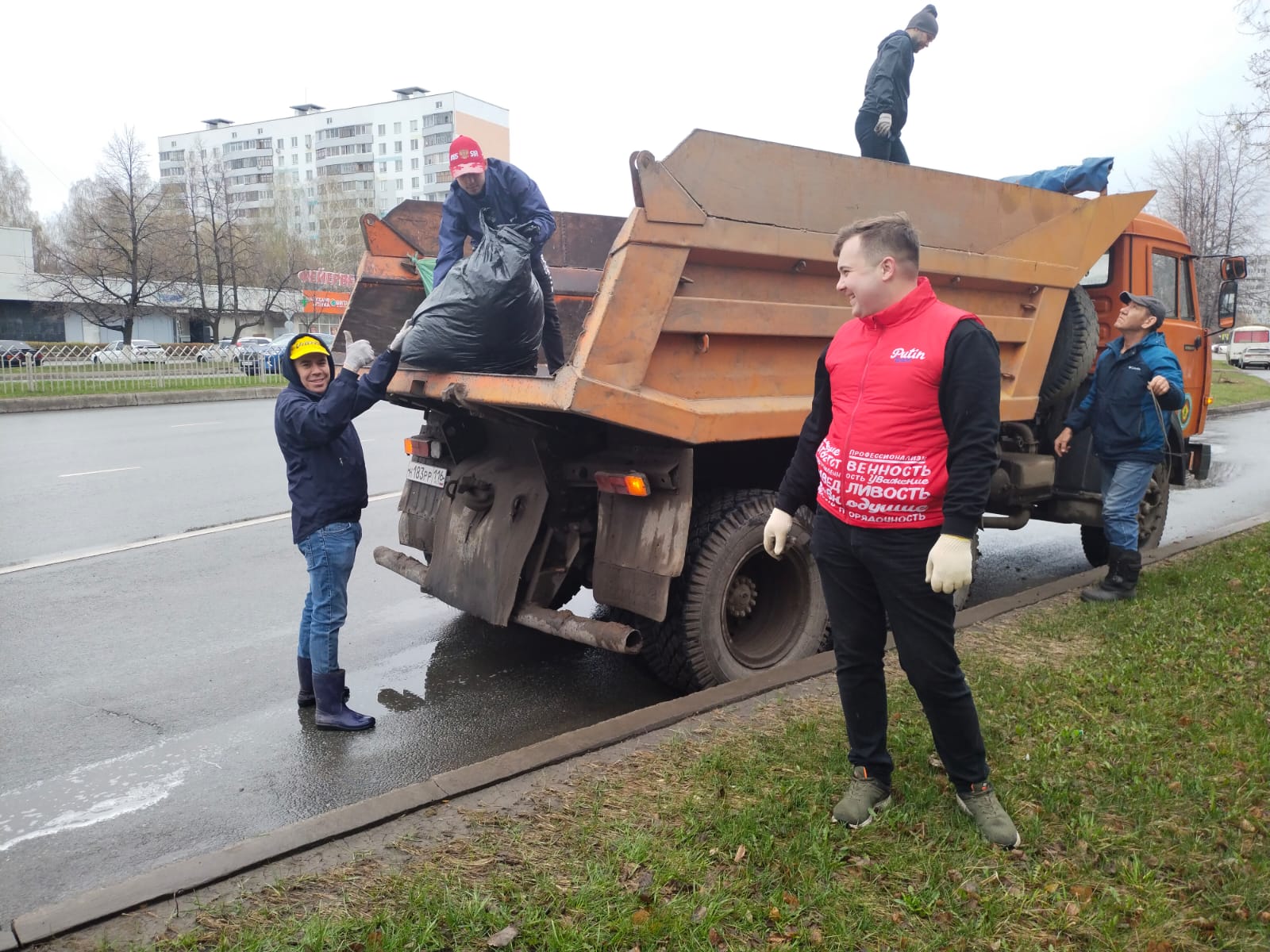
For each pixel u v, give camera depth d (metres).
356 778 3.69
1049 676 4.08
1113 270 6.72
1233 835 2.79
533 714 4.36
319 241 71.25
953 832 2.79
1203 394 7.78
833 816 2.87
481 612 4.49
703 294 4.02
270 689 4.64
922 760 3.23
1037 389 5.67
